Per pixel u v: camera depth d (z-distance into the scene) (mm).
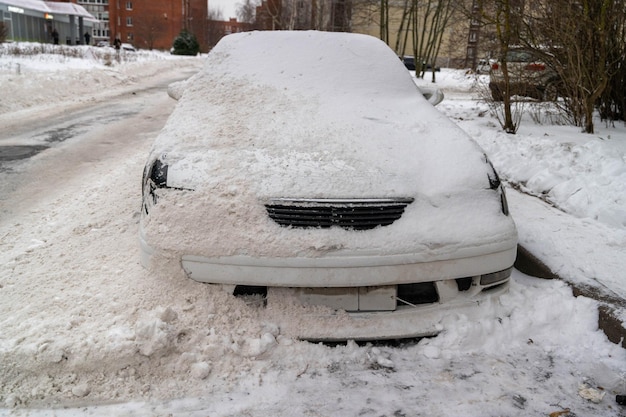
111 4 77375
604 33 7055
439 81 24453
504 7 7535
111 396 2361
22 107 11805
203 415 2262
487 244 2783
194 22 82625
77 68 19703
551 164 5734
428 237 2695
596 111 9070
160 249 2738
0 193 5422
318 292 2748
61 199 5234
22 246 4000
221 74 4020
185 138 3229
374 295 2756
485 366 2662
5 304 3033
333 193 2723
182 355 2541
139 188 5480
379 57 4324
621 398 2418
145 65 26891
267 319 2750
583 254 3684
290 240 2623
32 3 39844
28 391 2365
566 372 2633
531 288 3268
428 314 2812
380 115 3584
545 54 7758
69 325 2688
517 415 2328
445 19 23500
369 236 2660
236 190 2760
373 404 2369
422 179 2928
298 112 3541
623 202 4492
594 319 2963
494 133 7773
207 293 2752
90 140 8312
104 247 3873
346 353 2695
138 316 2717
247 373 2529
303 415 2285
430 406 2369
